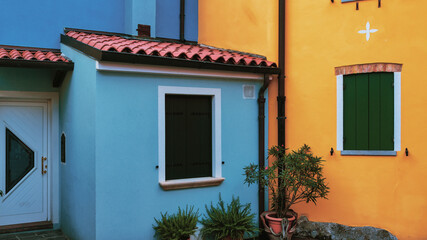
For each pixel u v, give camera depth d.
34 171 7.55
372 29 6.65
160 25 8.98
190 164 6.57
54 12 7.86
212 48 8.59
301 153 6.42
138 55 5.64
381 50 6.62
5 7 7.45
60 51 7.82
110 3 8.46
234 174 6.80
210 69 6.40
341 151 6.77
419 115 6.53
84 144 6.13
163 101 6.17
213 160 6.69
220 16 8.62
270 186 6.64
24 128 7.47
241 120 6.89
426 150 6.53
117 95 5.81
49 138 7.65
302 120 7.01
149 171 6.05
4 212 7.28
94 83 5.69
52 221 7.56
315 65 6.95
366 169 6.66
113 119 5.78
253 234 6.71
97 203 5.63
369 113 6.69
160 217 6.14
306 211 6.94
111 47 5.53
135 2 8.34
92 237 5.69
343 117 6.80
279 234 6.37
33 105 7.55
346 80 6.82
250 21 7.74
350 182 6.73
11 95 7.12
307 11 7.03
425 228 6.51
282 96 7.04
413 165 6.54
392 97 6.62
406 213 6.55
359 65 6.70
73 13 8.05
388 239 6.43
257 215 6.98
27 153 7.51
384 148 6.63
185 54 6.12
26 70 7.27
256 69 6.70
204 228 6.30
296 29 7.09
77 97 6.48
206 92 6.55
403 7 6.58
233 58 6.50
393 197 6.58
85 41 6.30
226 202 6.71
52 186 7.57
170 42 8.91
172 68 6.11
